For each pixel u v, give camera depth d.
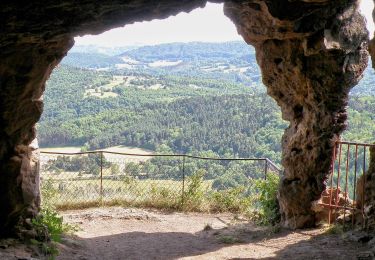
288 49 9.07
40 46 6.80
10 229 7.53
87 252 8.34
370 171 8.62
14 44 6.36
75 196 12.91
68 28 6.16
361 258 7.03
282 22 7.94
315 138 9.26
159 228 10.81
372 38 7.53
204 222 11.53
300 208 9.62
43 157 14.34
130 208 12.65
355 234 8.30
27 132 7.56
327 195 9.55
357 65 8.82
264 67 9.84
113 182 13.56
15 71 6.74
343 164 10.28
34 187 7.83
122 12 6.12
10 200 7.42
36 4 5.44
